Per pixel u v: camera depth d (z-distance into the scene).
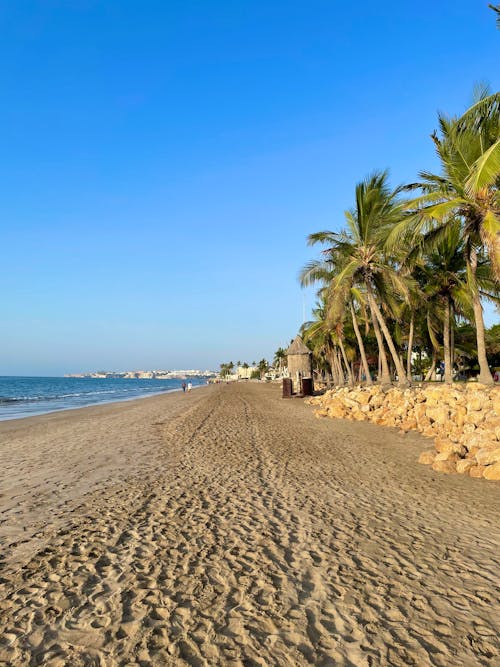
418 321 29.83
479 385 14.36
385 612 3.58
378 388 20.64
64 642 3.23
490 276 20.22
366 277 22.28
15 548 5.03
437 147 15.56
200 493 7.31
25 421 22.70
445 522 5.66
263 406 26.83
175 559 4.67
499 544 4.91
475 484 7.41
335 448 11.34
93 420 21.86
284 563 4.54
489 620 3.45
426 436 12.41
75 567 4.50
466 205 14.74
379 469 8.78
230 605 3.73
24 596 3.91
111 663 2.98
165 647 3.16
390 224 20.59
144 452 11.52
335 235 23.08
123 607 3.71
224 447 11.93
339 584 4.06
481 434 9.34
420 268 22.39
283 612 3.60
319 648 3.12
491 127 14.08
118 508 6.54
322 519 5.88
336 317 24.25
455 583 4.05
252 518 5.97
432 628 3.35
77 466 9.86
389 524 5.64
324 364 60.19
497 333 44.50
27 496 7.31
